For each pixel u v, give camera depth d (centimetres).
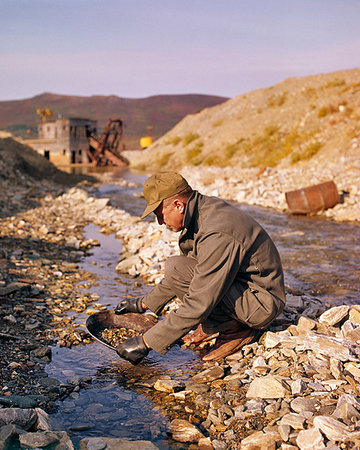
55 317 359
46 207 1005
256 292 272
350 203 969
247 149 2423
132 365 288
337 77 2822
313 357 269
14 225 745
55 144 4381
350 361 264
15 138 1919
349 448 188
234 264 250
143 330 324
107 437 210
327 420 201
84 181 1784
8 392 242
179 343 325
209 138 2980
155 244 594
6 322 339
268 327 319
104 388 258
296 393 237
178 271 285
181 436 210
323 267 545
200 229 253
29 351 299
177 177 259
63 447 190
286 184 1277
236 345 294
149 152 3738
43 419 213
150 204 261
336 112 2097
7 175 1369
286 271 529
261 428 212
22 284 419
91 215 941
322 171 1338
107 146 4231
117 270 521
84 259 577
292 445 196
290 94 2941
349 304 409
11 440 191
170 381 259
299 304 368
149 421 224
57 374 273
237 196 1230
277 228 819
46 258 554
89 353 304
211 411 228
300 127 2212
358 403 217
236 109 3250
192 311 249
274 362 273
